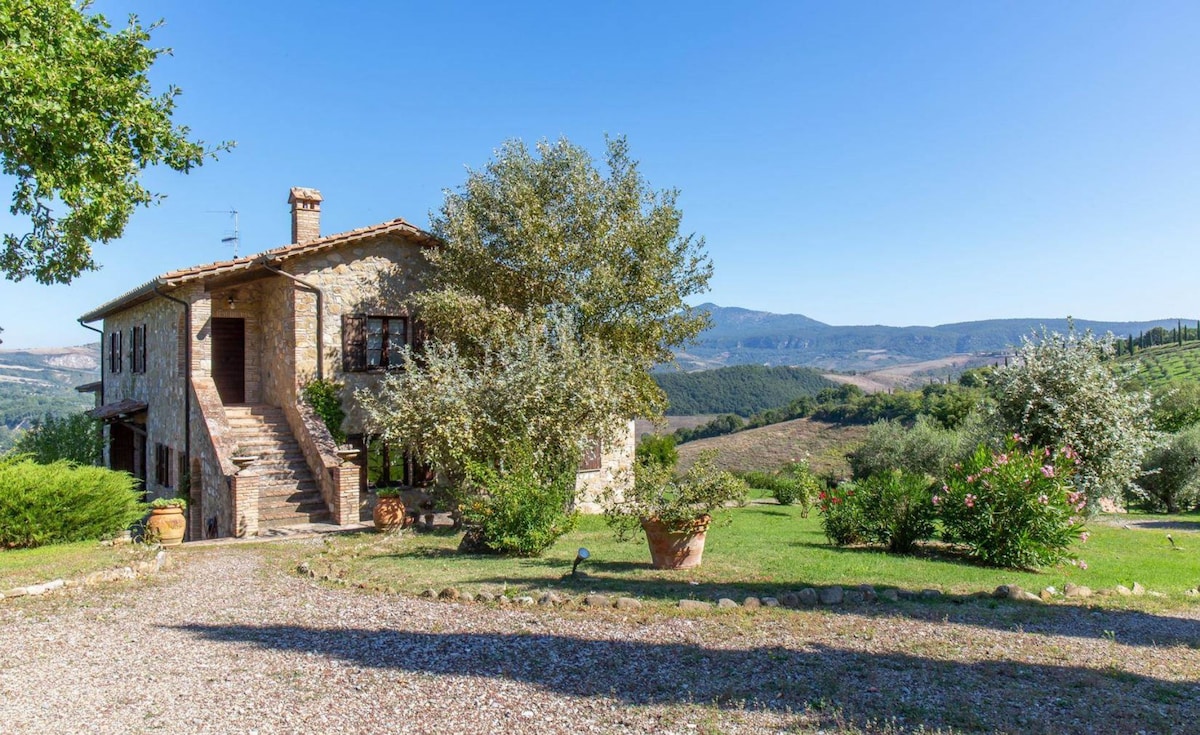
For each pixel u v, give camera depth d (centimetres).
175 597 935
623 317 1781
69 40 1268
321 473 1778
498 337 1684
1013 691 595
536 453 1391
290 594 942
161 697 576
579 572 1048
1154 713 554
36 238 1477
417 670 637
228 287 2056
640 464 1139
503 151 1902
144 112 1402
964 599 915
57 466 1378
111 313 2689
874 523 1315
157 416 2214
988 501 1206
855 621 801
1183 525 2109
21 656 684
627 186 1864
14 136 1266
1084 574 1146
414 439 1547
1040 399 1691
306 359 1877
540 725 525
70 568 1064
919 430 3403
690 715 543
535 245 1753
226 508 1652
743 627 769
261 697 575
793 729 519
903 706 561
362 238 1898
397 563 1147
